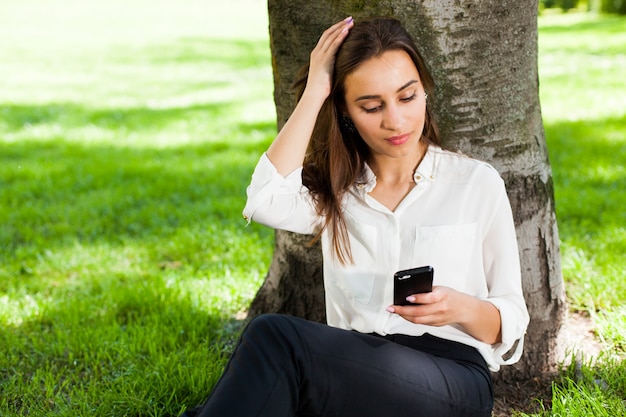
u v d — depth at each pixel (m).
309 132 2.17
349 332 1.98
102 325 3.50
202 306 3.65
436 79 2.67
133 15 25.89
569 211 4.86
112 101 10.72
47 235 5.04
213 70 13.65
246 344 1.89
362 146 2.26
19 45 18.19
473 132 2.73
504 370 2.89
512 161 2.80
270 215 2.22
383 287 2.24
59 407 2.76
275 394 1.84
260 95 10.73
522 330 2.17
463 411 2.02
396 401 1.94
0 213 5.41
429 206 2.21
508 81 2.71
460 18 2.60
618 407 2.54
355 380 1.91
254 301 3.38
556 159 6.14
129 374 2.97
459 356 2.16
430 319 2.01
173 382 2.84
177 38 19.22
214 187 5.96
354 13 2.65
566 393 2.66
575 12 22.45
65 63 15.08
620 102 8.38
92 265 4.40
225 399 1.83
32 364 3.20
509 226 2.21
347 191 2.26
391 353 1.97
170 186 6.00
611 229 4.41
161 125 8.77
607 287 3.55
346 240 2.25
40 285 4.14
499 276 2.22
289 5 2.78
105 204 5.56
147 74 13.39
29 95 11.33
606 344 3.08
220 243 4.64
